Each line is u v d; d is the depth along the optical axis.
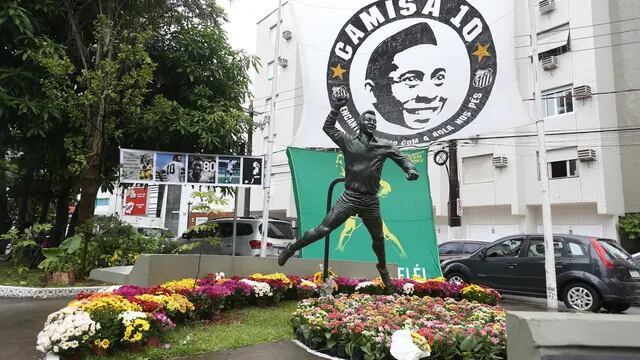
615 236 20.05
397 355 3.85
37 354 4.68
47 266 9.31
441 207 24.52
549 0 22.02
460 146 24.47
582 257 9.35
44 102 9.67
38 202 15.72
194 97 12.46
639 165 20.39
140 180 10.44
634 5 21.09
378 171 6.59
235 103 13.51
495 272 10.70
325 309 5.43
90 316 4.45
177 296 5.55
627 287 8.88
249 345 5.01
